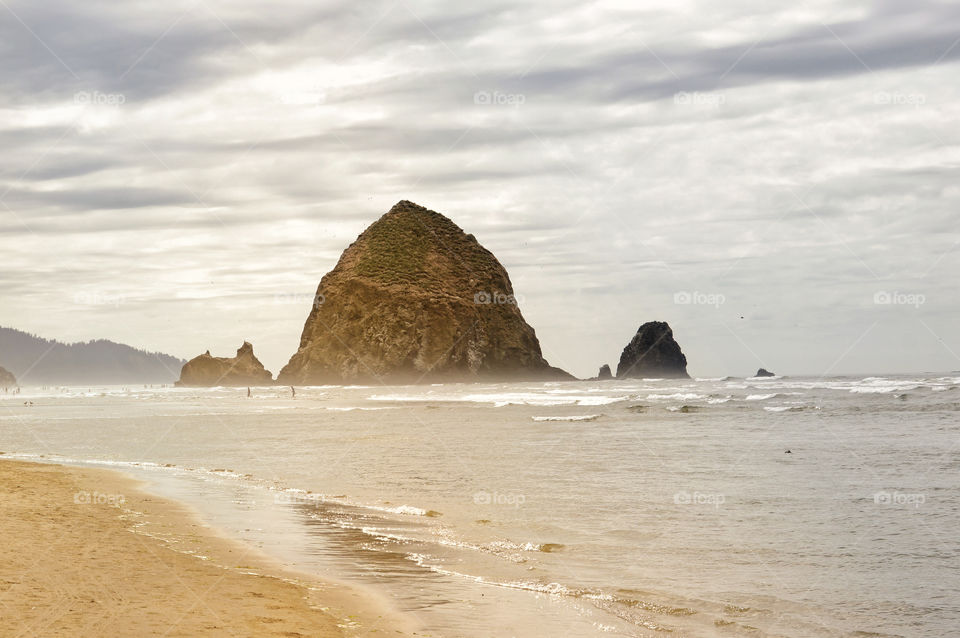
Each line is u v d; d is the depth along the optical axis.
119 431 47.44
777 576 12.27
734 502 18.80
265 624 9.39
